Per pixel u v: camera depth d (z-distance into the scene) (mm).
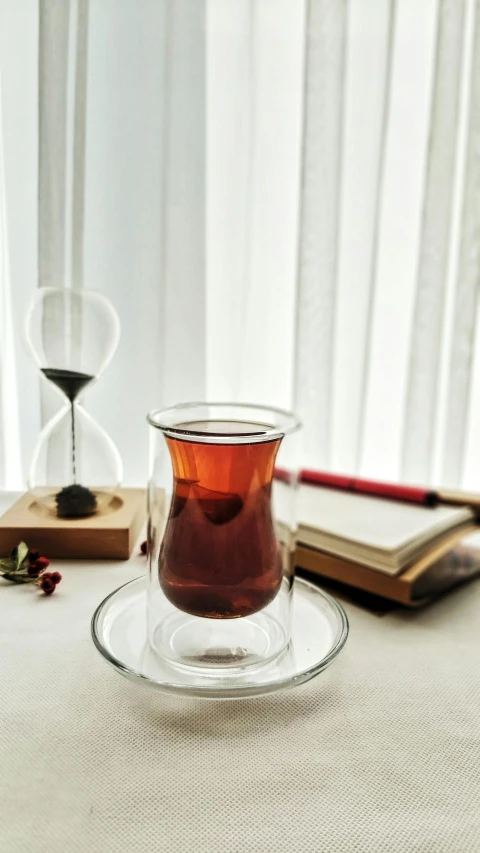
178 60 682
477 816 299
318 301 730
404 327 801
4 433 729
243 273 747
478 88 703
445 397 776
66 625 409
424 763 320
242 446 348
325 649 376
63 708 344
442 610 439
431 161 713
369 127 732
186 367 736
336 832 291
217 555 357
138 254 721
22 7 680
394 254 783
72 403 513
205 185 711
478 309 784
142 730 332
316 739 331
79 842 286
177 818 294
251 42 704
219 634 375
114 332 511
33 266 719
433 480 802
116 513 520
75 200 672
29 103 695
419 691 363
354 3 712
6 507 565
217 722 338
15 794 302
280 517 421
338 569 450
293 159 745
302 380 744
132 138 704
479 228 726
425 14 726
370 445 842
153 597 391
